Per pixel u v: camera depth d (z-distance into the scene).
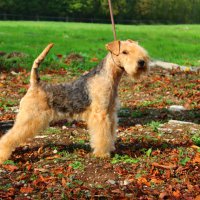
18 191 1.86
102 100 2.11
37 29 9.07
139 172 2.02
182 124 2.73
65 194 1.83
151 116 2.97
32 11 17.12
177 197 1.79
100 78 2.12
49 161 2.14
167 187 1.89
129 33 9.05
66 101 2.11
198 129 2.63
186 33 9.81
